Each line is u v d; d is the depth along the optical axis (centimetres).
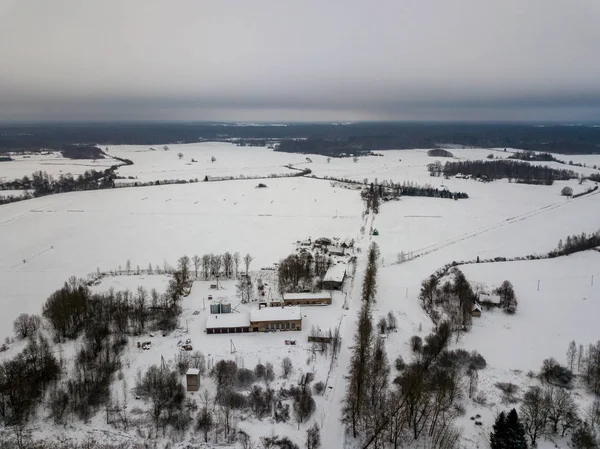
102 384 12369
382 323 15825
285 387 12562
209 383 12738
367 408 11700
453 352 14088
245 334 15488
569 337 15425
